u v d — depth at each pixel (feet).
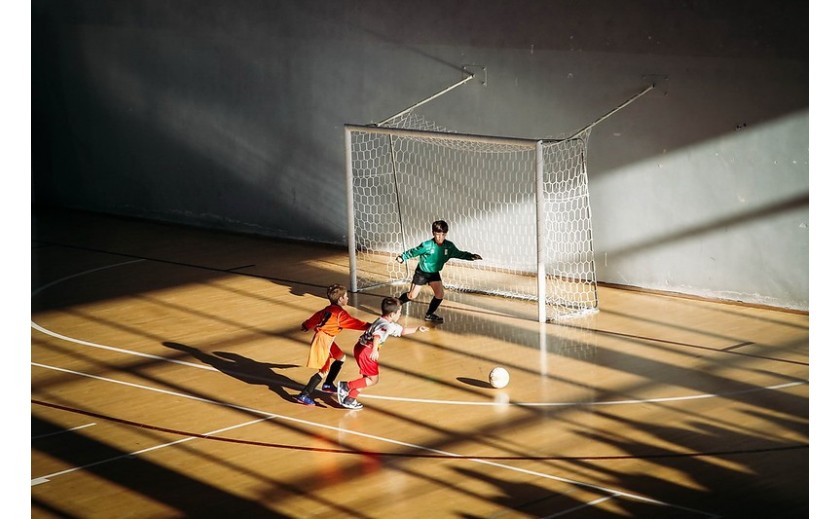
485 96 60.39
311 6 67.31
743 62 50.19
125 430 36.78
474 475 31.86
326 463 33.30
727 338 46.32
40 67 84.43
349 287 58.08
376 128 55.36
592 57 55.62
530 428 35.83
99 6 79.25
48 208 85.35
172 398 40.09
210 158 75.20
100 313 53.06
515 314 51.70
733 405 37.58
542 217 49.44
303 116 69.36
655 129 53.93
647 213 55.06
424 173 63.98
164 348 46.70
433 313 51.01
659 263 55.11
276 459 33.78
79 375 43.11
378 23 64.23
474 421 36.70
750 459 32.45
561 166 57.98
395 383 41.19
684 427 35.47
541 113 58.29
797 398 38.11
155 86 77.30
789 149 49.37
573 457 33.04
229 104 73.26
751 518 28.09
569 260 58.59
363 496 30.55
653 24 53.06
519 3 57.98
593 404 38.11
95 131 82.07
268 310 53.01
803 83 48.37
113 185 81.92
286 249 68.85
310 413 38.14
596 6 55.01
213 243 71.20
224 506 30.19
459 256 49.83
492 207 61.36
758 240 51.21
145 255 67.41
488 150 60.85
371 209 67.15
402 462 33.17
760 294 51.67
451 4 60.80
